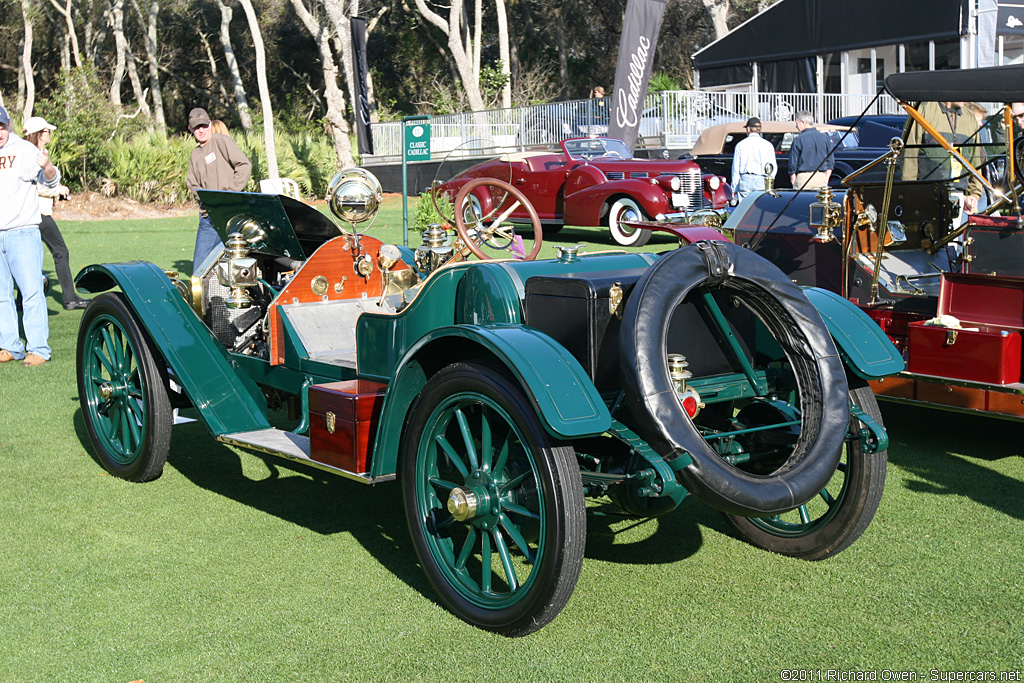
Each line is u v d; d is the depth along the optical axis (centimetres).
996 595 331
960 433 543
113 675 282
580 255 374
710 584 346
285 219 445
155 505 430
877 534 391
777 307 320
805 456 303
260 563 365
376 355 376
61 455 505
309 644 300
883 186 573
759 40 2517
